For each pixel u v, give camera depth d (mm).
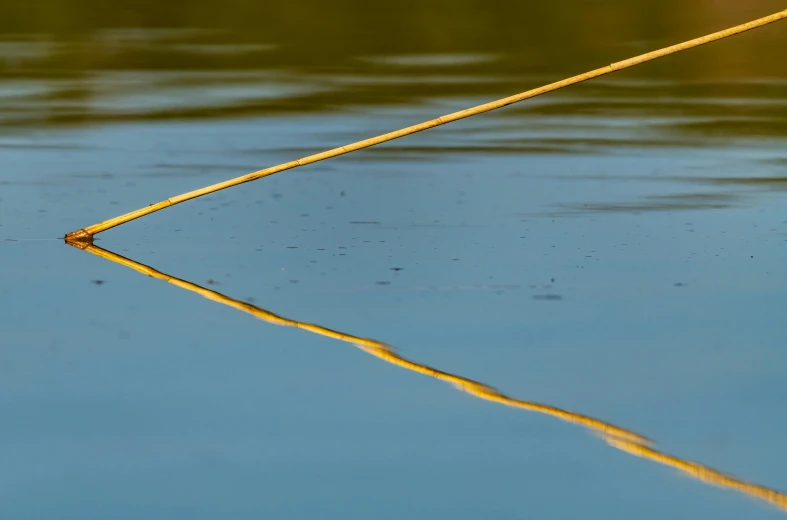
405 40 83500
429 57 75938
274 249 34000
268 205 39906
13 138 51312
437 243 34594
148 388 22594
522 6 99375
